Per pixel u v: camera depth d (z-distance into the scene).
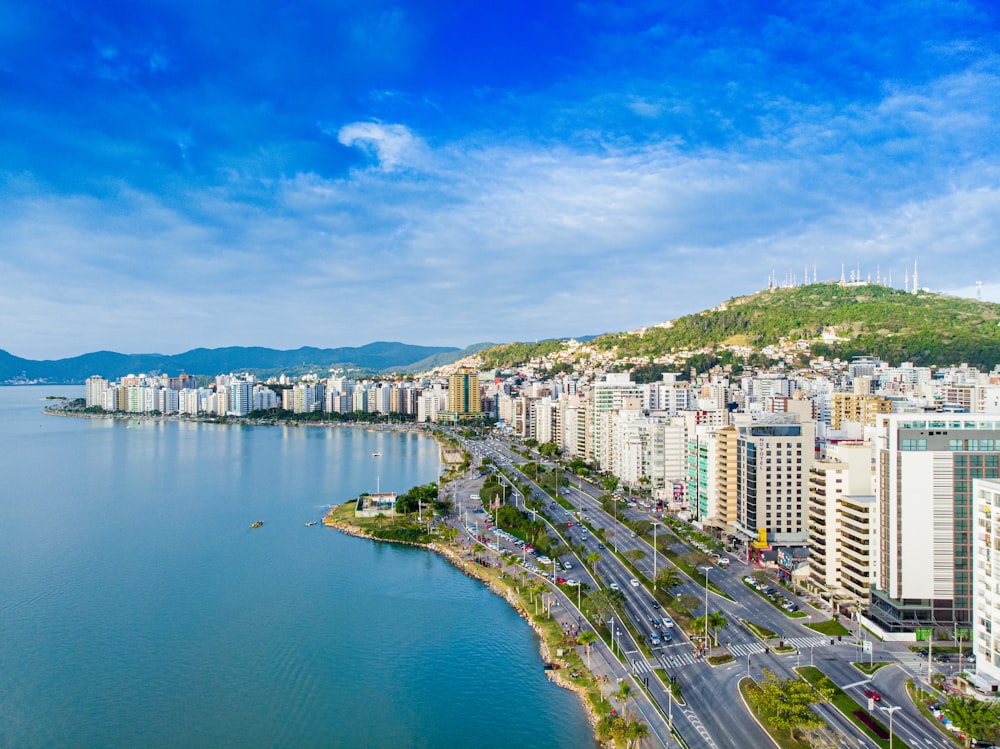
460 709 198.88
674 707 184.50
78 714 198.12
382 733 188.00
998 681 182.38
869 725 171.25
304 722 193.38
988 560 186.50
